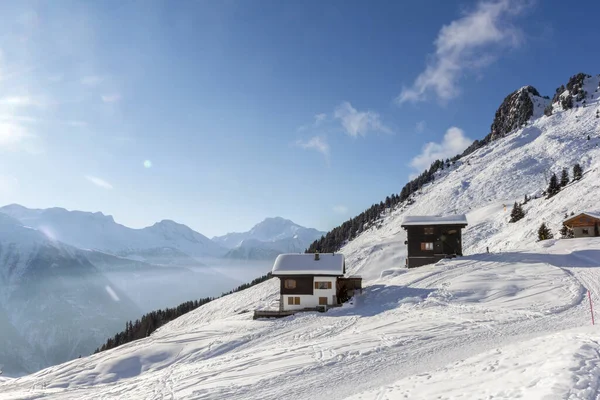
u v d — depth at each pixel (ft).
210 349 109.09
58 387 94.58
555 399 36.24
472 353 71.67
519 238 263.70
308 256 164.25
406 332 93.20
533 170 510.99
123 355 112.27
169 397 68.08
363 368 70.23
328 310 142.41
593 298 112.37
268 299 263.49
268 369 75.87
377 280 190.19
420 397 49.08
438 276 163.12
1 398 86.22
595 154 495.82
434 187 621.72
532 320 94.12
